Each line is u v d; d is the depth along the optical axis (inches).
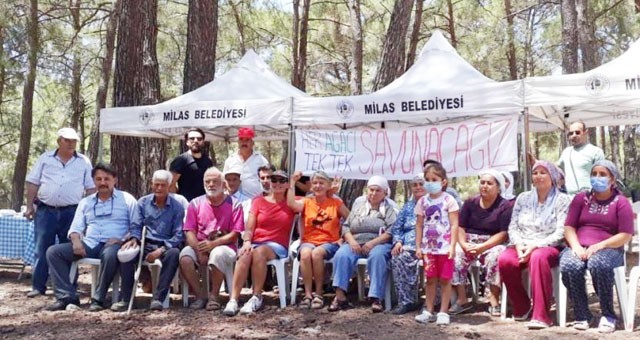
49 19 635.5
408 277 226.7
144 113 306.2
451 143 269.3
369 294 227.3
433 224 217.0
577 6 538.6
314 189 243.8
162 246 239.6
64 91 796.6
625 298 200.2
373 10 691.4
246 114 290.8
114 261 232.4
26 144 684.7
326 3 717.9
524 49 689.0
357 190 413.4
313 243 241.9
